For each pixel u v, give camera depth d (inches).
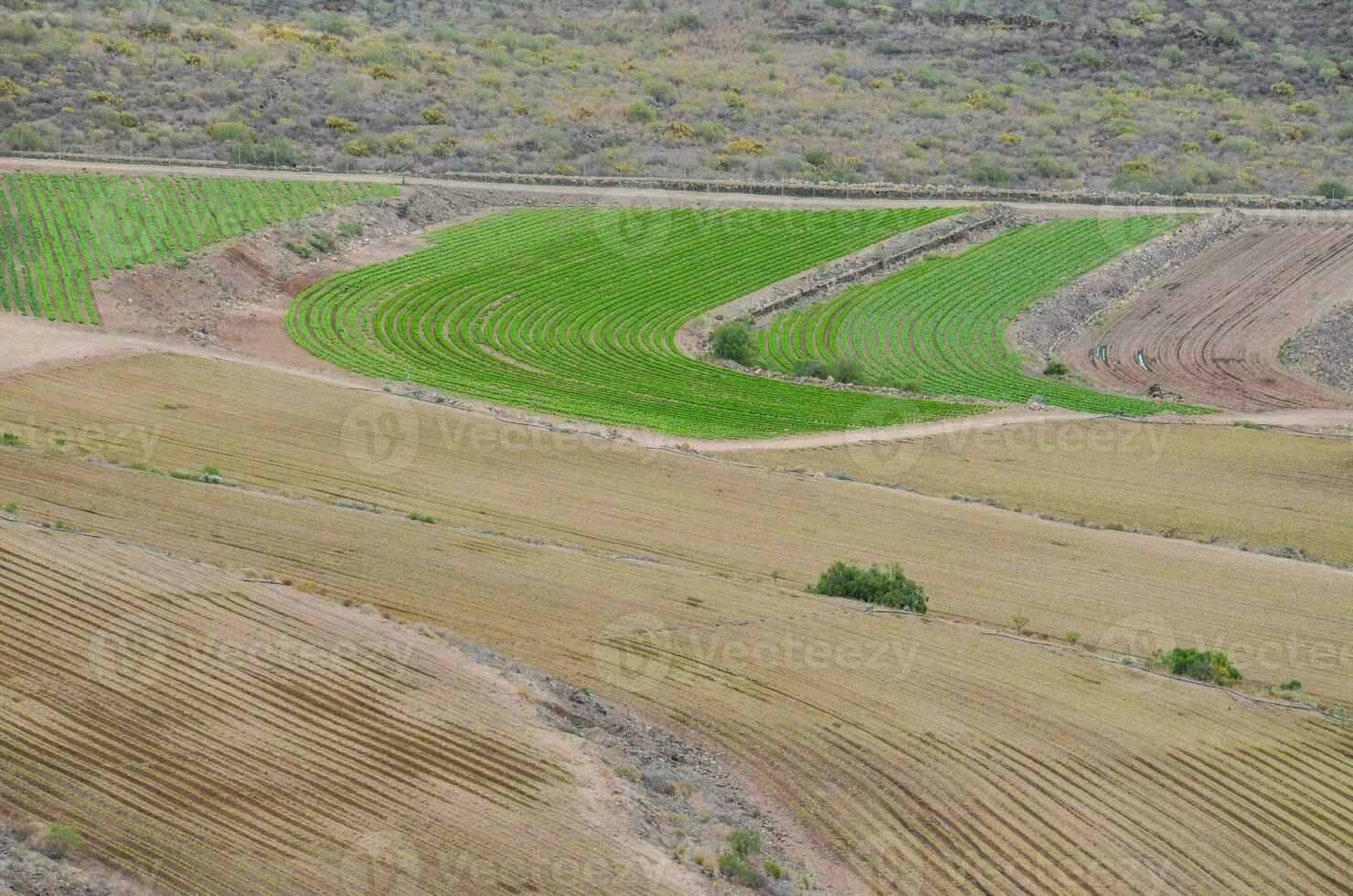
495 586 1902.1
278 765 1330.0
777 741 1535.4
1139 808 1449.3
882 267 4682.6
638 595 1920.5
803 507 2434.8
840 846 1355.8
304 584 1804.9
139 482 2144.4
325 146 5226.4
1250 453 2856.8
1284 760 1568.7
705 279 4392.2
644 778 1407.5
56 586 1653.5
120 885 1142.3
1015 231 5083.7
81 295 3331.7
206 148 4948.3
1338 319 4389.8
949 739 1562.5
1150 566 2247.8
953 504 2514.8
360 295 3873.0
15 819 1210.0
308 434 2549.2
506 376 3334.2
